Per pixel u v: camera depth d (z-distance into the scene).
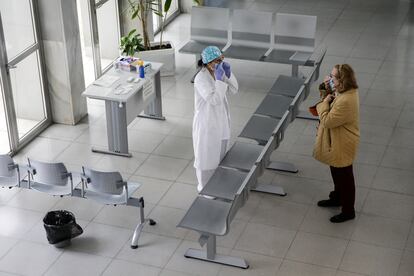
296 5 12.49
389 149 8.23
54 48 8.52
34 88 8.55
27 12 8.21
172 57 9.97
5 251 6.74
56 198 7.46
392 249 6.66
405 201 7.32
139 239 6.84
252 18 9.77
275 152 8.20
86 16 9.49
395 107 9.11
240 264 6.45
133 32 9.88
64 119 8.91
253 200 7.36
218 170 6.90
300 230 6.93
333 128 6.61
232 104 9.27
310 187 7.56
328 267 6.46
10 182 7.01
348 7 12.30
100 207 7.30
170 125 8.86
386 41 10.98
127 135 8.16
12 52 8.01
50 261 6.61
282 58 9.40
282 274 6.38
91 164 8.09
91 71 9.83
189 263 6.53
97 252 6.70
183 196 7.48
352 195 6.90
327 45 10.84
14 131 8.24
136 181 7.74
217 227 6.14
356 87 6.49
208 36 10.00
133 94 7.97
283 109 7.88
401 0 12.52
